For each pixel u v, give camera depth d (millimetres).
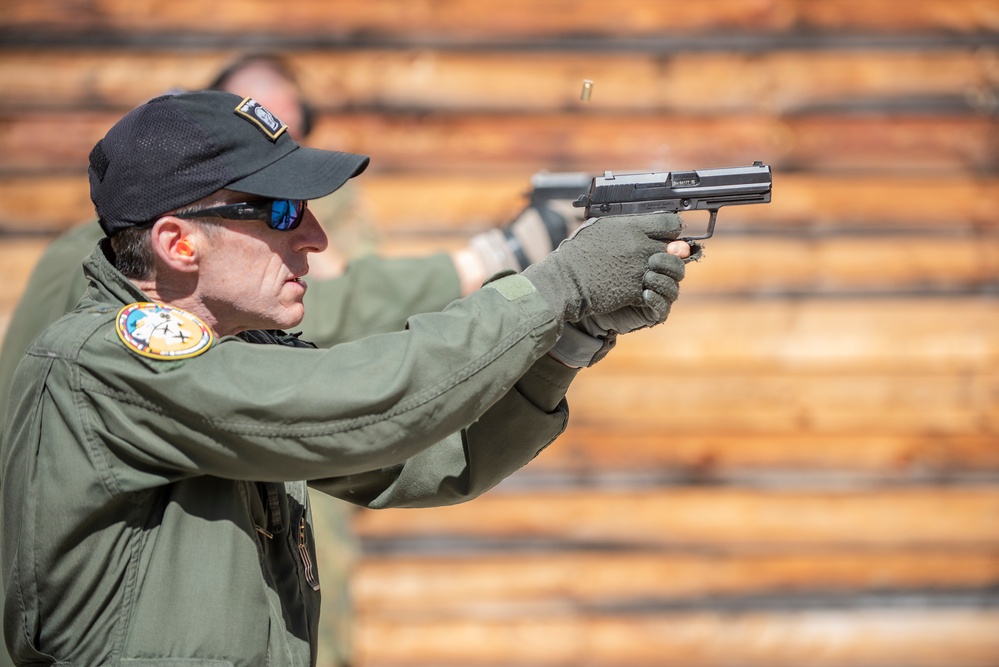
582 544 15164
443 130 15211
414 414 5199
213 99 5562
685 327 15250
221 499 5488
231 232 5523
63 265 8836
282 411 5078
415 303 9641
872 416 15320
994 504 15320
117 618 5328
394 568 15031
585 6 15234
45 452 5316
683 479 15258
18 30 14977
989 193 15438
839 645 15219
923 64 15438
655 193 5848
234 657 5320
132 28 15055
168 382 5109
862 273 15359
